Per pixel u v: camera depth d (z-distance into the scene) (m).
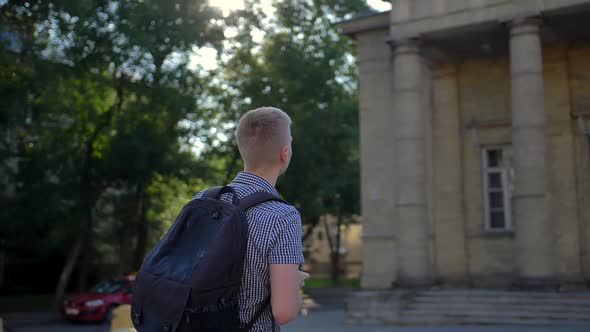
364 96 20.84
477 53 19.67
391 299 16.75
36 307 26.84
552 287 15.70
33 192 23.88
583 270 18.25
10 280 32.81
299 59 28.52
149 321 2.18
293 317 2.13
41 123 22.94
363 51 21.03
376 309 16.80
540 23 16.47
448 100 20.53
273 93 28.75
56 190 24.11
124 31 20.77
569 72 19.08
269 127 2.44
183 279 2.09
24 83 19.38
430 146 20.27
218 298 2.07
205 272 2.06
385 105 20.45
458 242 19.89
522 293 15.72
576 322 14.43
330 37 31.25
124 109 24.61
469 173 20.06
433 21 17.77
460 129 20.33
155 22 21.97
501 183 19.70
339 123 31.19
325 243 64.31
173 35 22.14
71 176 24.09
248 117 2.49
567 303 15.02
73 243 28.30
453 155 20.28
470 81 20.41
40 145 23.53
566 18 16.70
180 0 22.38
